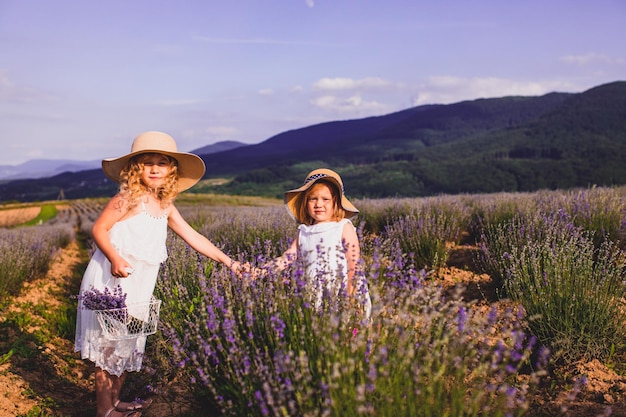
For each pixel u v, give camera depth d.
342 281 3.05
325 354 2.59
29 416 3.58
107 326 3.28
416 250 6.50
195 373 3.37
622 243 6.05
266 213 9.12
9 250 8.66
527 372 3.63
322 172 4.00
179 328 3.69
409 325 2.77
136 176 3.46
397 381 2.41
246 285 3.33
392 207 10.13
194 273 4.52
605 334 3.79
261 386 2.73
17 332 5.66
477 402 2.37
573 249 4.51
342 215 4.07
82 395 4.23
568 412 2.99
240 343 2.92
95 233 3.30
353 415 2.26
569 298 3.96
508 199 9.26
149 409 3.59
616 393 3.16
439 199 11.51
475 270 6.27
